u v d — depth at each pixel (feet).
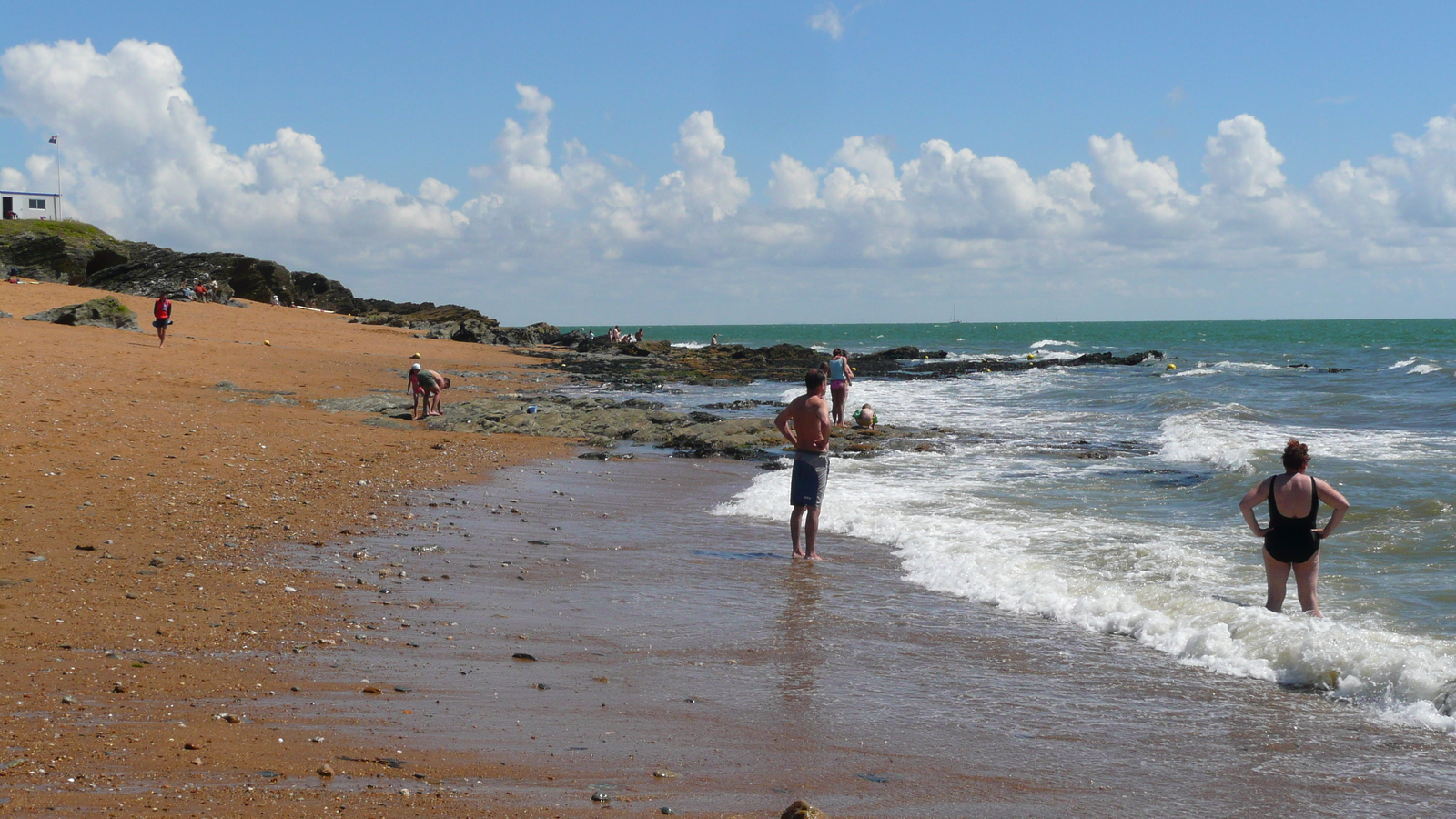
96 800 12.03
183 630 20.34
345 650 19.76
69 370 74.59
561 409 80.43
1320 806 13.70
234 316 165.37
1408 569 28.32
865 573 29.48
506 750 14.85
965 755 15.47
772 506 40.83
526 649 20.76
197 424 54.85
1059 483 46.11
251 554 28.04
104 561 25.70
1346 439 59.00
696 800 13.28
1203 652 21.13
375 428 63.87
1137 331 467.52
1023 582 26.89
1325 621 21.97
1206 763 15.28
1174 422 70.13
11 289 144.97
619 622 23.26
